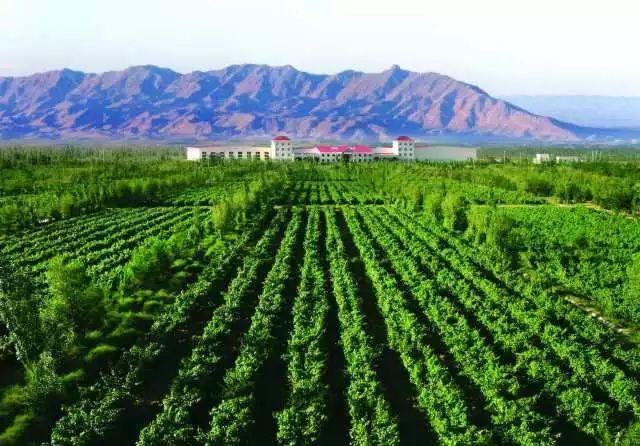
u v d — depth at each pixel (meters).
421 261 51.03
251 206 79.88
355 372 28.05
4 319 28.88
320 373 28.22
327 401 26.41
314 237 62.53
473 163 184.00
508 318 36.12
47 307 32.62
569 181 106.19
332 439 24.53
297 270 49.31
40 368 26.92
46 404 26.28
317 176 166.88
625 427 24.66
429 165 173.75
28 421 25.47
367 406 25.25
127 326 36.31
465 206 74.62
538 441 22.62
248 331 33.81
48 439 24.72
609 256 54.03
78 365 30.86
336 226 70.50
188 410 25.78
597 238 63.16
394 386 28.73
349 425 25.47
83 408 25.80
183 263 51.41
